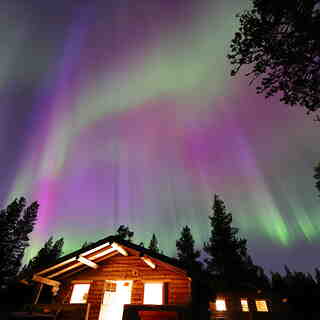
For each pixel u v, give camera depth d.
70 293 12.14
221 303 20.48
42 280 11.70
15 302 25.52
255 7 6.45
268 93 6.79
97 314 10.88
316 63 5.92
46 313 10.39
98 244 11.39
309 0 5.58
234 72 7.12
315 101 6.27
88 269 12.85
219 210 33.44
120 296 11.44
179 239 38.22
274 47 6.25
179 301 10.03
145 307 7.88
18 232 39.03
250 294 20.58
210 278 10.87
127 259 12.48
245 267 27.89
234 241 29.59
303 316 19.48
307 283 23.83
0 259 35.44
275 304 19.47
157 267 11.54
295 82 6.28
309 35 5.65
